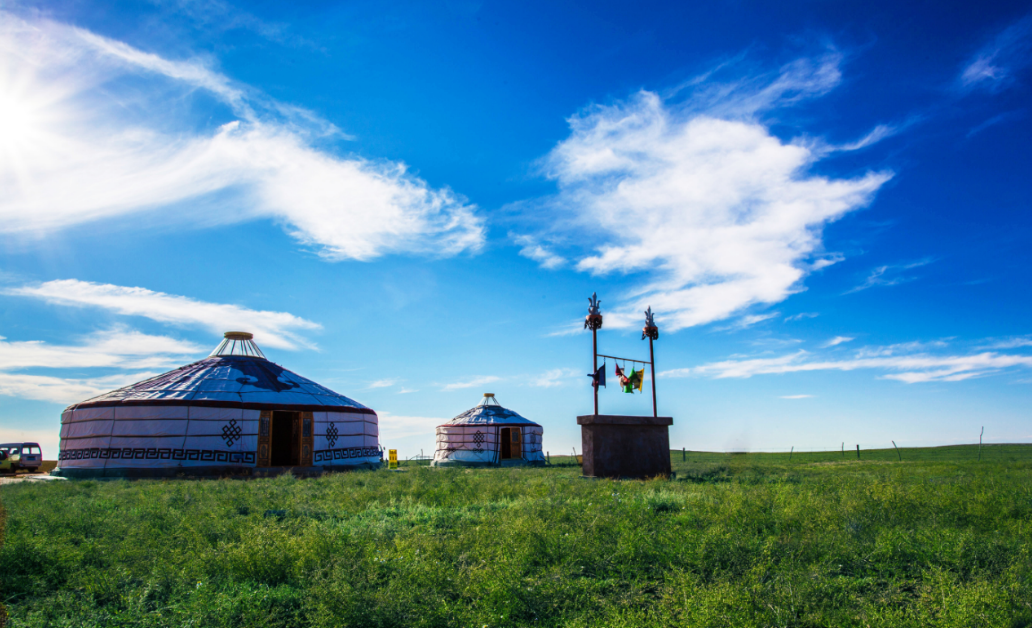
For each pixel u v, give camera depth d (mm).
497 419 39812
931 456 33438
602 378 17438
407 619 4812
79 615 5031
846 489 10719
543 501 10086
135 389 23625
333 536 7293
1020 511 8672
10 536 6992
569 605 5207
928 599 5004
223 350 28453
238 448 22656
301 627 5008
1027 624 4328
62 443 23297
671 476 17500
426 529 8453
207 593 5398
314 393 26156
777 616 4477
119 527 8562
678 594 5035
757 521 7941
